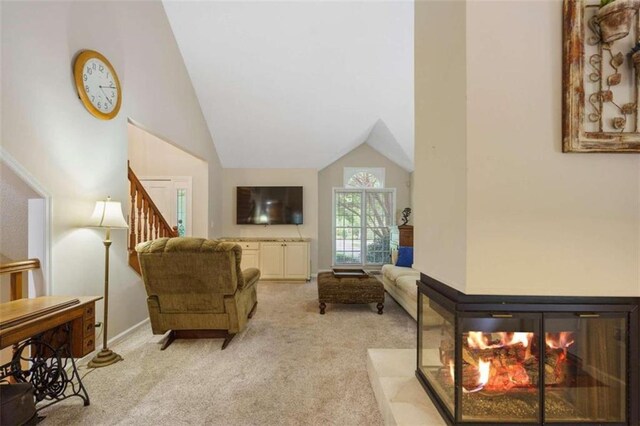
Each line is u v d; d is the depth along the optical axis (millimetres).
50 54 2154
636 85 1181
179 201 5535
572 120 1174
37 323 1563
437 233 1479
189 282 2539
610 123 1181
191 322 2693
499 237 1194
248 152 5875
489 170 1191
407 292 3395
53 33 2178
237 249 2588
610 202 1216
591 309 1225
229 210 6234
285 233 6297
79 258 2396
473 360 1273
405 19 3775
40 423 1638
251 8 3707
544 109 1203
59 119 2223
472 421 1266
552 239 1205
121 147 2900
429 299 1638
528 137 1199
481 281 1194
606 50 1179
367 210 6859
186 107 4402
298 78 4512
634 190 1218
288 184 6305
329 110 5016
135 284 3098
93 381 2092
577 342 1252
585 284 1211
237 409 1787
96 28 2588
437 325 1537
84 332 1868
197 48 4137
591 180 1215
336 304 4199
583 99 1176
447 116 1369
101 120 2646
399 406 1492
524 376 1266
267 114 5094
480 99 1190
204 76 4480
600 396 1245
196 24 3879
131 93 3068
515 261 1198
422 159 1699
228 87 4641
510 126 1196
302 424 1662
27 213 2150
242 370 2264
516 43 1199
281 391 1982
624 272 1214
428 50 1616
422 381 1676
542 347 1242
